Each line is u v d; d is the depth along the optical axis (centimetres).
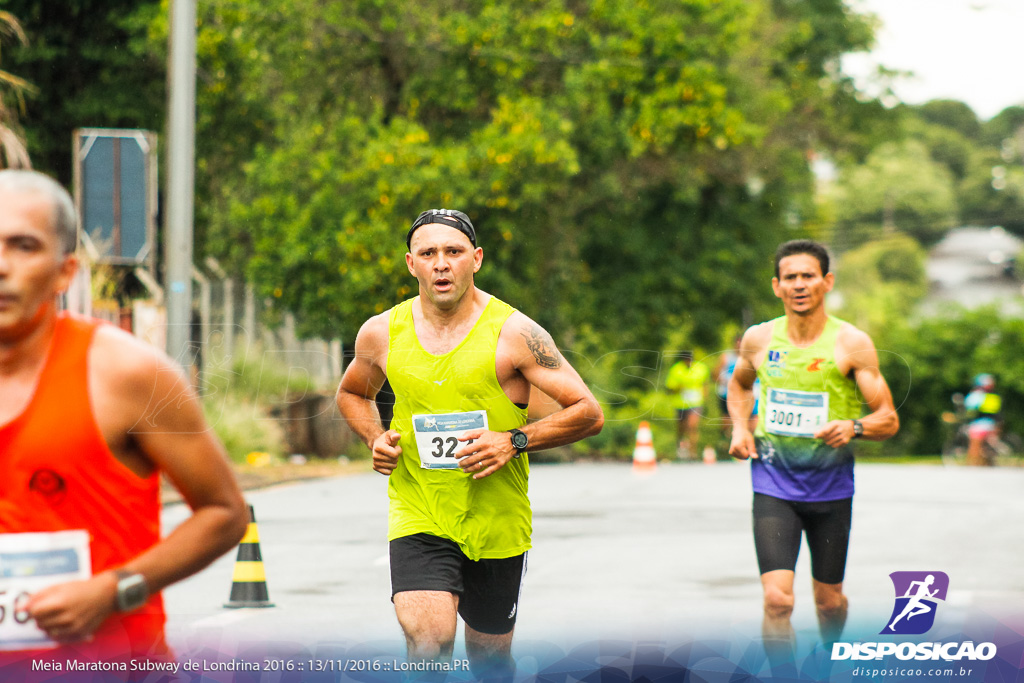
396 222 3612
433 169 3584
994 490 2858
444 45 3881
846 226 12681
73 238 493
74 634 474
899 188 13650
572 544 1831
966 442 4288
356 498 2509
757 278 5447
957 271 14975
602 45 4175
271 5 3700
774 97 5475
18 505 486
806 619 1191
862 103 6938
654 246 5097
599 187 4409
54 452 484
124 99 3844
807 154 6738
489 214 3750
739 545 1820
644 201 5050
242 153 4156
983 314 6369
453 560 803
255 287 3731
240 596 1316
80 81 3828
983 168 15812
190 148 2402
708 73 4309
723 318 5431
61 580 491
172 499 2272
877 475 3394
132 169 2245
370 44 3869
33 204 478
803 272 1038
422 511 809
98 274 2498
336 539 1880
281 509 2302
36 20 3700
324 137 3834
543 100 4078
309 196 3750
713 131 4388
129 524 499
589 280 4916
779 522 1025
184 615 1256
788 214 6053
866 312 8594
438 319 805
